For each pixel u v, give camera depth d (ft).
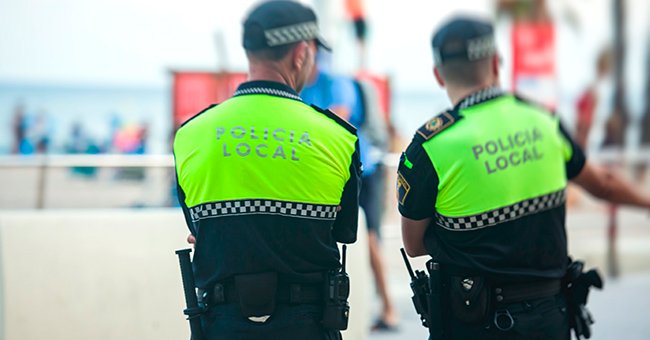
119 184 32.07
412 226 17.07
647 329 35.19
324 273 15.46
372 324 35.09
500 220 16.51
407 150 16.89
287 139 15.25
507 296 16.52
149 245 26.71
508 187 16.52
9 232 25.53
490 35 17.25
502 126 16.83
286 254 15.08
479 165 16.48
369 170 34.17
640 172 48.83
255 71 15.96
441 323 16.92
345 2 41.57
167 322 26.58
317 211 15.25
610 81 101.55
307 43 16.06
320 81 33.14
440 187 16.62
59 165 31.86
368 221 34.55
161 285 26.63
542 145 17.01
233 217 15.11
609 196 18.65
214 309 15.33
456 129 16.71
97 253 26.23
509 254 16.49
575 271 17.30
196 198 15.39
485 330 16.58
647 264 49.47
